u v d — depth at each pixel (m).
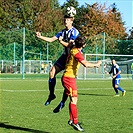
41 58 45.81
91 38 43.44
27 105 15.38
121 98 19.28
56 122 11.00
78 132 9.44
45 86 28.06
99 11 68.50
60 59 9.23
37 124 10.63
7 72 47.91
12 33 45.25
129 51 43.56
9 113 12.88
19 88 25.77
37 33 9.29
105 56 43.28
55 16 66.94
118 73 20.73
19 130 9.70
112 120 11.42
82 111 13.52
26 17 65.62
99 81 37.56
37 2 66.12
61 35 9.24
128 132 9.46
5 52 46.56
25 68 46.25
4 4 66.12
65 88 8.77
